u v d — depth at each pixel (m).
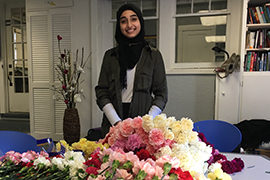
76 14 2.96
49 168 0.57
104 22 3.01
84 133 3.06
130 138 0.59
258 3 2.43
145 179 0.41
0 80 4.15
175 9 2.74
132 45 1.46
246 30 2.36
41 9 3.06
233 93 2.44
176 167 0.45
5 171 0.57
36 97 3.22
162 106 1.39
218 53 2.67
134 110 1.43
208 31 2.69
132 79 1.47
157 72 1.46
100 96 1.47
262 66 2.38
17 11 3.94
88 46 2.96
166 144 0.57
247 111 2.41
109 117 1.38
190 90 2.67
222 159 0.86
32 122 3.26
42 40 3.12
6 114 4.15
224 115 2.49
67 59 2.93
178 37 2.79
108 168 0.46
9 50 4.07
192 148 0.57
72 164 0.54
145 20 2.88
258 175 0.84
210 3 2.63
